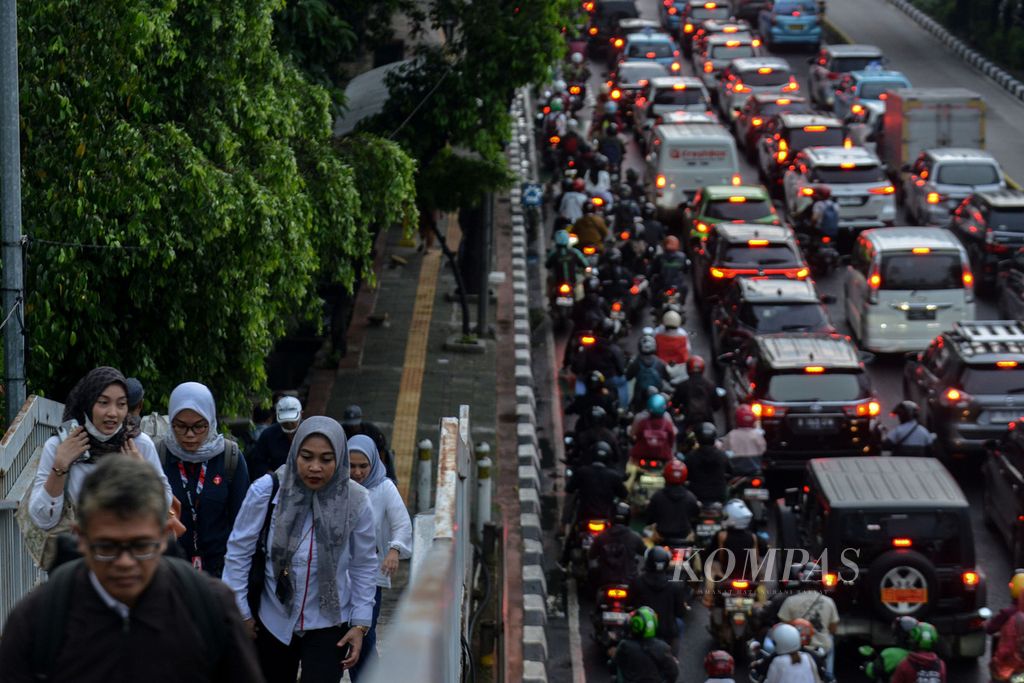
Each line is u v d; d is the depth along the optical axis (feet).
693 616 125.70
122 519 24.38
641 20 431.43
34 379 97.55
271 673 50.65
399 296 218.38
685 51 443.32
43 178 97.96
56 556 34.73
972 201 230.89
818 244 235.81
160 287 106.73
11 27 87.71
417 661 18.45
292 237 110.52
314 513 49.03
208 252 105.91
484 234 196.65
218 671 26.27
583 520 126.82
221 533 55.21
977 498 152.35
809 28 436.76
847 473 116.37
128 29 97.04
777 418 150.20
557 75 372.38
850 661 115.14
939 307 189.16
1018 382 153.38
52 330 97.35
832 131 282.77
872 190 245.04
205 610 25.90
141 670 25.35
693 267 226.17
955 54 437.99
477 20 168.66
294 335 190.39
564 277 208.85
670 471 120.98
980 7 442.09
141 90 100.37
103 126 99.45
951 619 110.93
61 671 25.25
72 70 97.60
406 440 161.58
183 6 106.93
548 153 315.58
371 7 181.68
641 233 223.10
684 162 263.08
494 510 141.08
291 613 49.37
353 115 175.32
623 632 104.53
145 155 98.27
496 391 180.55
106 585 24.85
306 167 129.90
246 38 110.11
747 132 321.11
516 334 200.75
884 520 110.42
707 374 192.54
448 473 55.88
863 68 361.92
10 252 90.27
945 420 155.02
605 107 320.50
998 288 222.28
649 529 124.36
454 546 49.08
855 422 150.30
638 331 211.00
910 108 283.59
